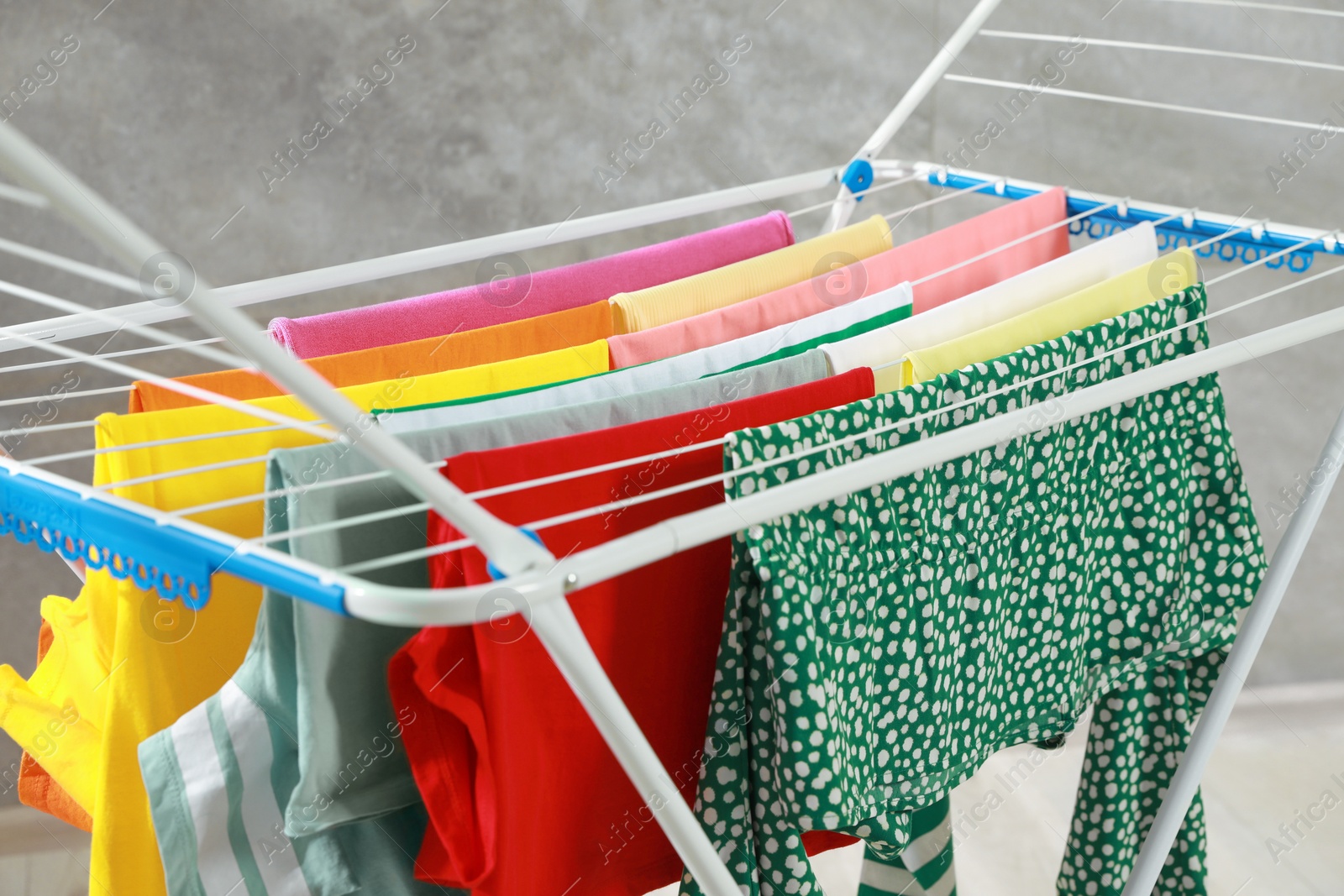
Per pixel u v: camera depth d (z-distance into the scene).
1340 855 1.74
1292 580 2.08
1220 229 1.30
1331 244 1.23
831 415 0.82
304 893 0.86
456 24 1.84
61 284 1.74
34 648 1.89
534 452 0.76
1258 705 2.07
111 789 0.88
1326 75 1.88
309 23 1.77
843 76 2.02
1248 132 1.91
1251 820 1.81
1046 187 1.40
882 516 0.84
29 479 0.76
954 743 0.94
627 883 0.88
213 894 0.85
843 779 0.80
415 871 0.84
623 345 1.03
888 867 1.27
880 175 1.51
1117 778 1.13
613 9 1.90
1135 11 1.91
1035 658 1.00
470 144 1.90
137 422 0.83
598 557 0.67
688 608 0.86
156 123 1.74
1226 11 1.87
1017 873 1.72
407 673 0.76
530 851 0.80
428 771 0.78
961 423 0.89
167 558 0.70
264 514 0.87
